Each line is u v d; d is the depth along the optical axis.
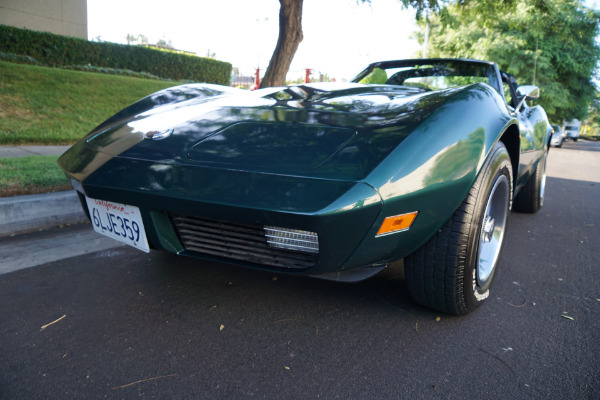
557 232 3.25
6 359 1.39
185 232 1.59
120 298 1.84
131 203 1.53
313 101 1.93
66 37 10.30
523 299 1.99
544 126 3.40
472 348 1.55
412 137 1.45
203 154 1.52
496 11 7.37
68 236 2.58
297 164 1.40
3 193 2.71
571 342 1.61
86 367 1.36
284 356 1.46
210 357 1.44
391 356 1.48
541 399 1.28
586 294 2.07
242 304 1.83
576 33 19.02
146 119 1.95
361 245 1.38
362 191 1.29
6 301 1.77
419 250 1.63
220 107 1.94
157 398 1.23
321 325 1.68
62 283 1.96
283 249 1.46
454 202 1.51
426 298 1.72
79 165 1.71
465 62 2.94
